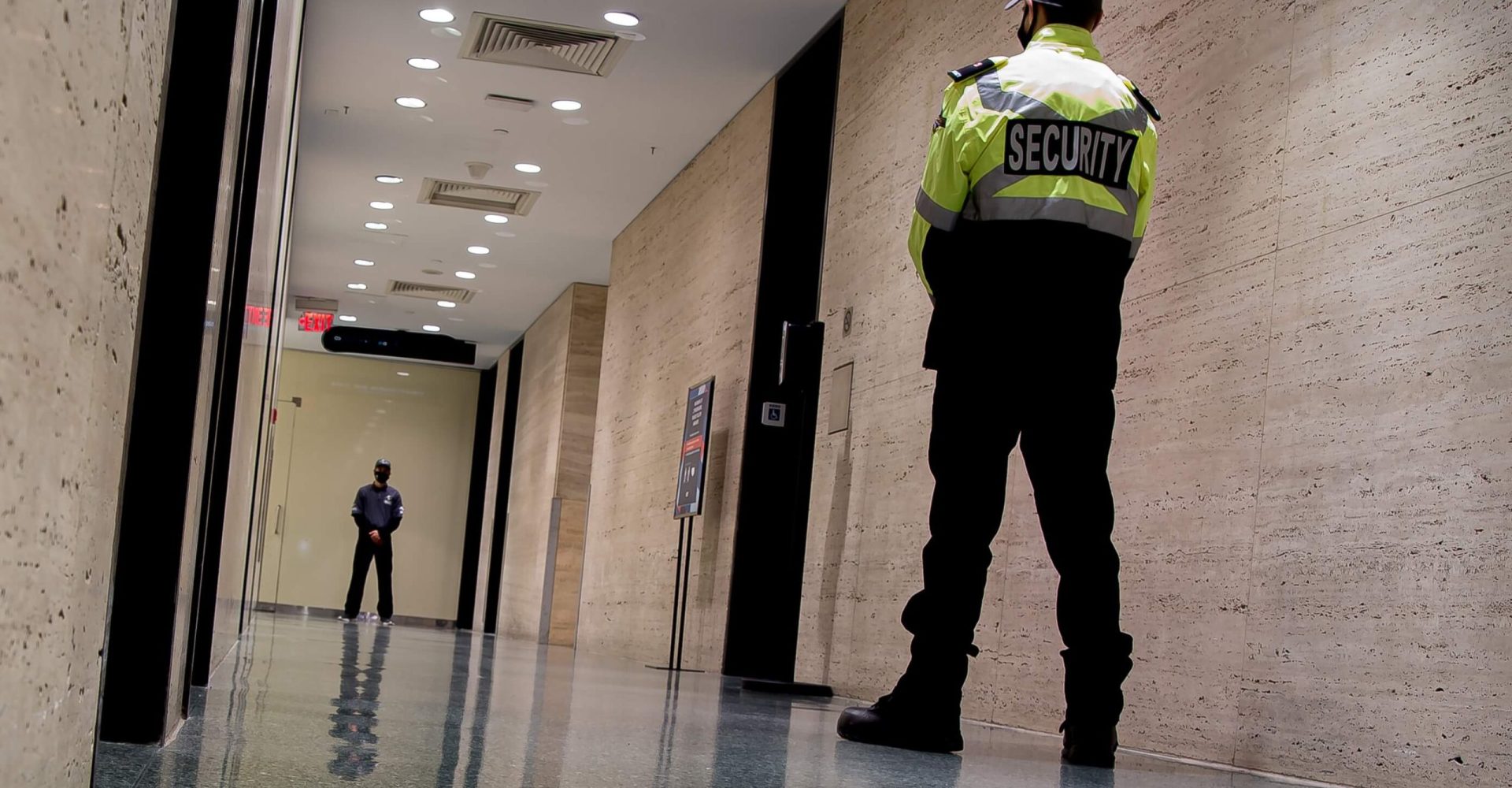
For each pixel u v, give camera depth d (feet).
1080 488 9.04
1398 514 9.48
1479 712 8.57
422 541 66.49
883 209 20.31
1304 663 10.22
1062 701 13.65
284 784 4.67
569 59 27.22
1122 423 13.20
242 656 14.60
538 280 47.19
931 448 9.36
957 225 9.35
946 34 18.61
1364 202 10.25
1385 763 9.29
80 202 2.14
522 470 53.01
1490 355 8.86
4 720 2.00
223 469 9.29
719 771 6.43
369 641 25.26
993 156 9.10
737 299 27.94
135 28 2.42
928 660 9.20
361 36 26.81
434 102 30.32
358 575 59.36
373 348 58.34
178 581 5.66
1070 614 9.20
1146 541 12.51
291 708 8.23
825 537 21.01
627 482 35.83
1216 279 12.02
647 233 37.11
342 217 41.16
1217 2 12.56
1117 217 9.18
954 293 9.22
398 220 40.93
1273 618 10.64
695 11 24.40
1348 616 9.83
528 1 24.57
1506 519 8.57
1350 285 10.28
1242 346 11.51
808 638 21.08
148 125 2.63
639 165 33.88
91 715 2.65
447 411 67.56
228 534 11.14
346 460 66.28
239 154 7.18
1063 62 9.30
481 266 46.03
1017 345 9.02
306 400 66.28
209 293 5.73
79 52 2.06
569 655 29.84
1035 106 9.09
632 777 5.82
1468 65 9.37
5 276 1.81
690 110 29.60
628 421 36.63
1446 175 9.45
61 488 2.19
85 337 2.26
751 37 25.39
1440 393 9.25
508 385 59.82
